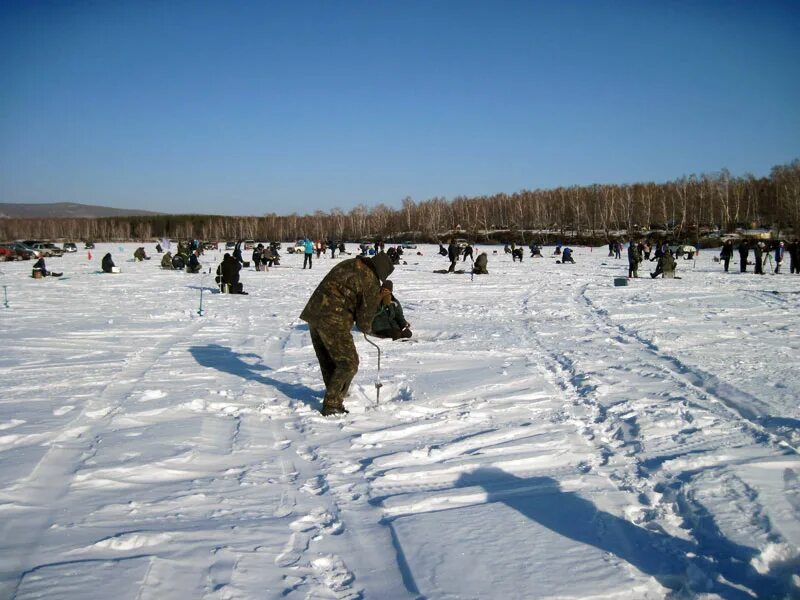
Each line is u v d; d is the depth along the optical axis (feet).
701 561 10.80
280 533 11.75
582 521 12.28
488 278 92.73
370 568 10.64
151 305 54.24
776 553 11.03
